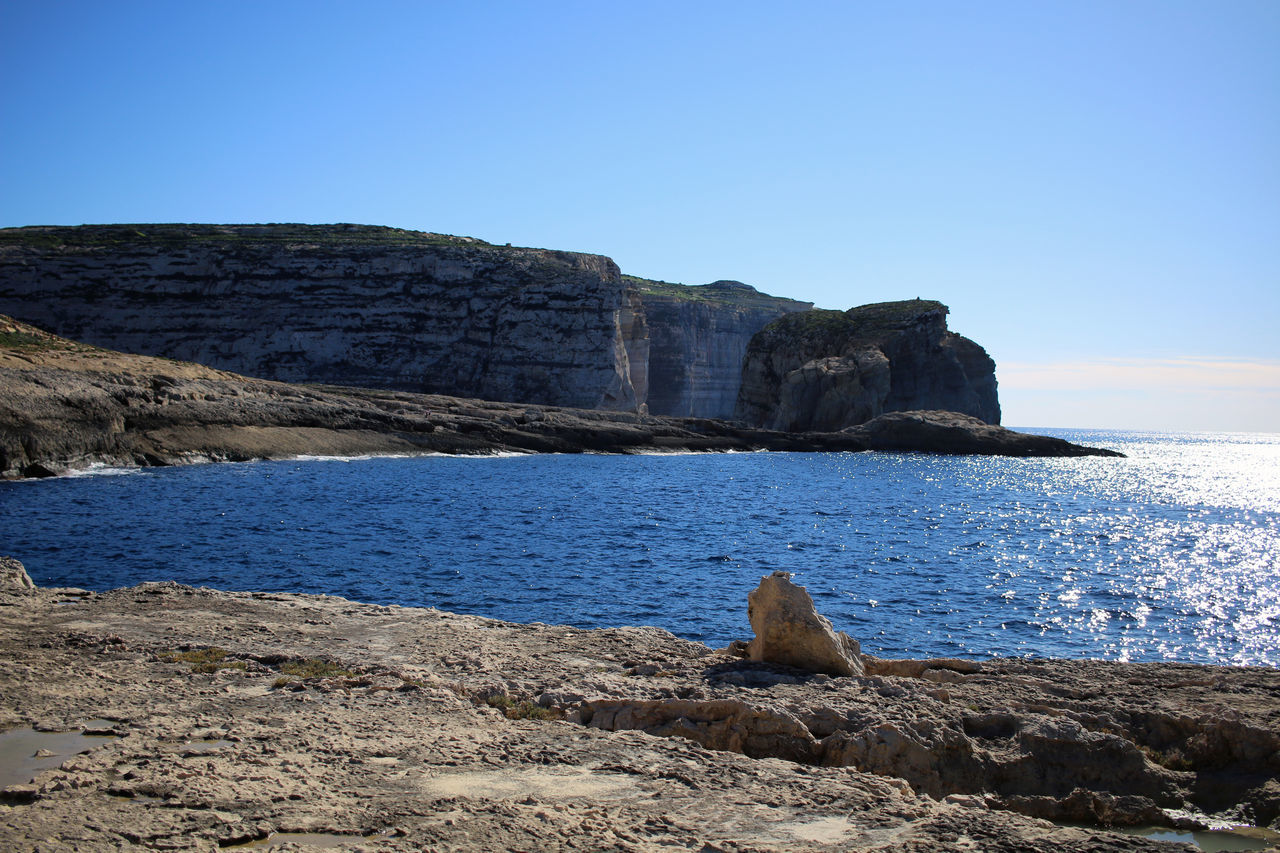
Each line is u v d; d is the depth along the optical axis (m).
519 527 47.66
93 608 17.80
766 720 10.72
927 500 74.19
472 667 13.75
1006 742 11.02
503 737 10.09
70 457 67.50
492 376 141.00
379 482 68.94
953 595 32.72
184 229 159.50
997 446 142.00
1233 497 87.94
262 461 80.81
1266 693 12.95
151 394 77.56
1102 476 115.00
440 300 142.75
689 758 9.60
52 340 83.56
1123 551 47.44
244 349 136.88
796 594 14.43
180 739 9.51
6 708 10.61
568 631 16.92
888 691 12.53
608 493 69.06
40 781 8.01
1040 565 41.19
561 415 121.12
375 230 174.00
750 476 92.44
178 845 6.68
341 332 139.75
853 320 158.75
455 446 100.75
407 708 11.15
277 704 11.16
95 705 10.88
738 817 7.86
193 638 15.23
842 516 60.00
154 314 136.00
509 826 7.28
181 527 42.47
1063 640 26.11
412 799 7.96
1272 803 9.99
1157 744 11.33
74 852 6.51
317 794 7.99
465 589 30.48
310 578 31.47
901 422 141.12
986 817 7.97
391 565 34.62
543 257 154.75
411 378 140.25
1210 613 30.53
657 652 15.22
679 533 48.12
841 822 7.80
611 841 7.08
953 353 154.88
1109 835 7.67
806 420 147.62
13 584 19.48
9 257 135.00
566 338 142.12
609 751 9.71
